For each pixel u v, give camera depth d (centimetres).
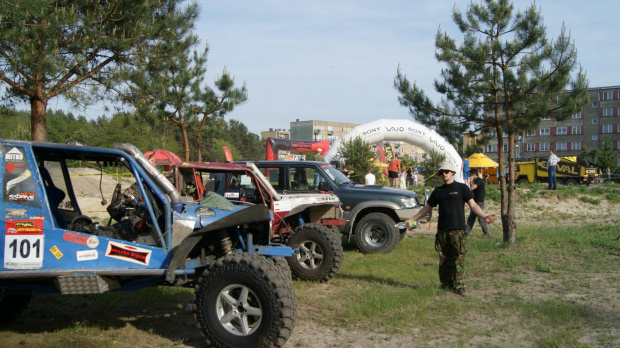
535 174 3506
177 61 1153
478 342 511
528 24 1026
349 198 1091
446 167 696
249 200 810
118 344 508
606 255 971
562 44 995
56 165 562
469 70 1074
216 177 856
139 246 497
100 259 484
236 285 474
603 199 2194
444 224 693
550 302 630
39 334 540
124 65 1066
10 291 523
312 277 782
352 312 591
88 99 1012
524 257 961
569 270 845
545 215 1967
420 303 638
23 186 479
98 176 603
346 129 11750
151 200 524
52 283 502
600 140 7719
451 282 695
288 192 954
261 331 461
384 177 2730
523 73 1032
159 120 1570
